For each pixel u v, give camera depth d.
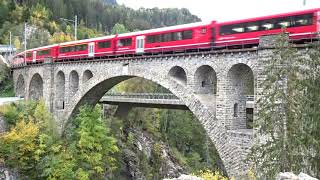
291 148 25.62
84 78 50.03
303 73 26.69
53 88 54.47
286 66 26.12
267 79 26.70
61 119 53.12
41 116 47.62
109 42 46.44
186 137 81.62
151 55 40.41
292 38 30.17
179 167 71.62
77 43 51.62
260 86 27.80
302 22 29.69
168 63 38.53
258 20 32.09
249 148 31.36
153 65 40.12
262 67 29.77
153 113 77.19
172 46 38.62
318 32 28.89
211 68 36.84
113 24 187.25
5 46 101.94
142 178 61.50
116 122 61.72
